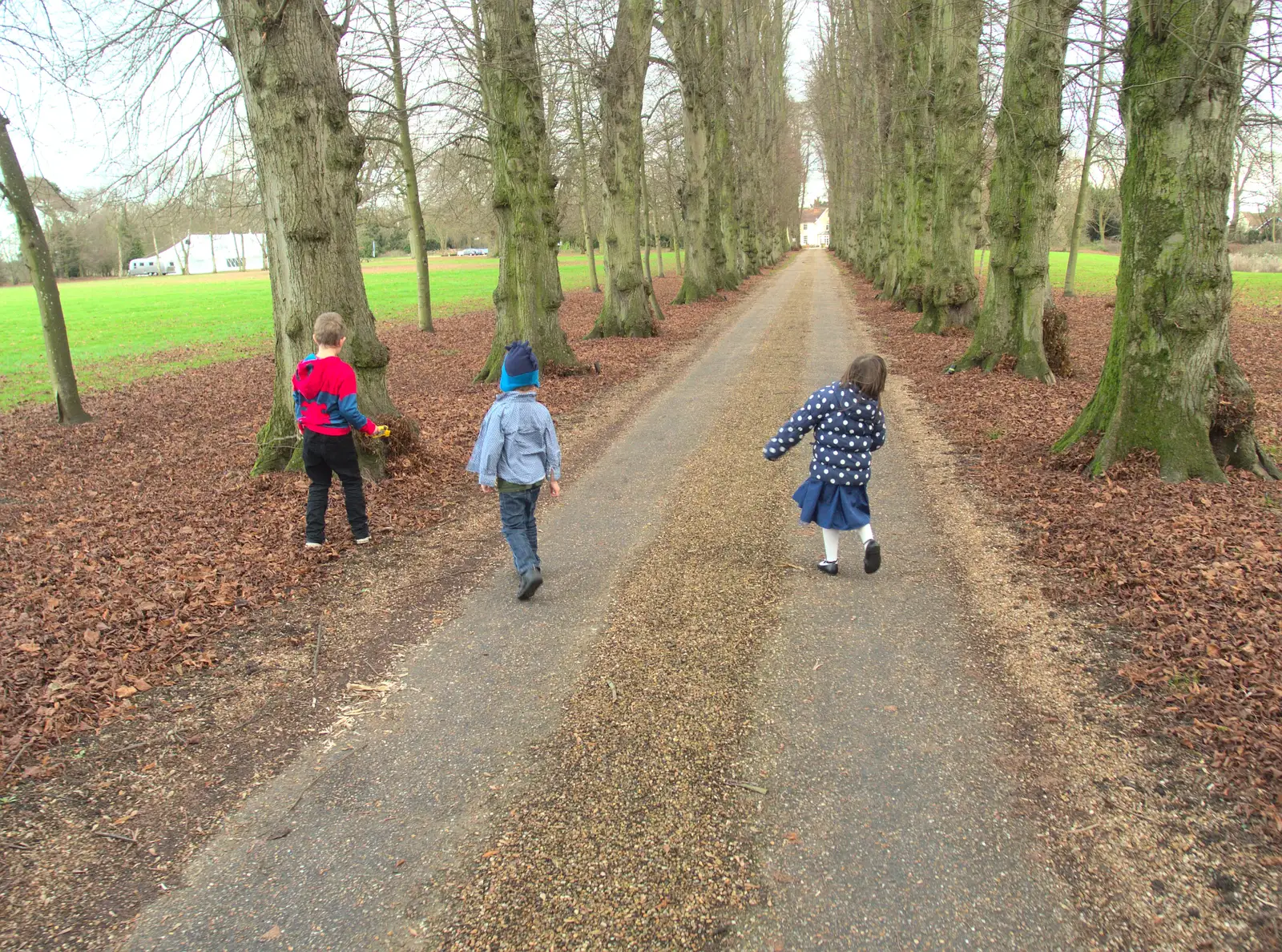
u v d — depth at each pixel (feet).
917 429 29.68
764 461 25.68
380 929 7.95
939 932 7.63
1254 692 10.99
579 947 7.63
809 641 13.70
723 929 7.77
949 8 51.90
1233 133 19.62
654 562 17.57
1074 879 8.25
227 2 22.03
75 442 35.27
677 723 11.39
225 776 10.56
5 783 10.30
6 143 36.40
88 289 181.06
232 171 29.91
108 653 13.79
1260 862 8.30
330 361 18.12
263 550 18.88
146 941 7.86
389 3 32.01
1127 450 21.26
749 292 107.86
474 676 12.97
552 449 16.10
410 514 21.43
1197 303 20.10
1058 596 14.79
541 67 52.90
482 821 9.50
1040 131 36.63
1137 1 19.80
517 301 43.96
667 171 116.16
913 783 9.90
